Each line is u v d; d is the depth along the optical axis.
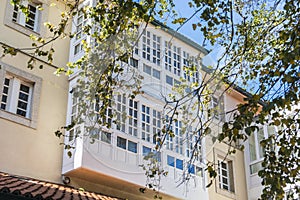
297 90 6.89
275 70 7.28
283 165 7.32
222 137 7.13
